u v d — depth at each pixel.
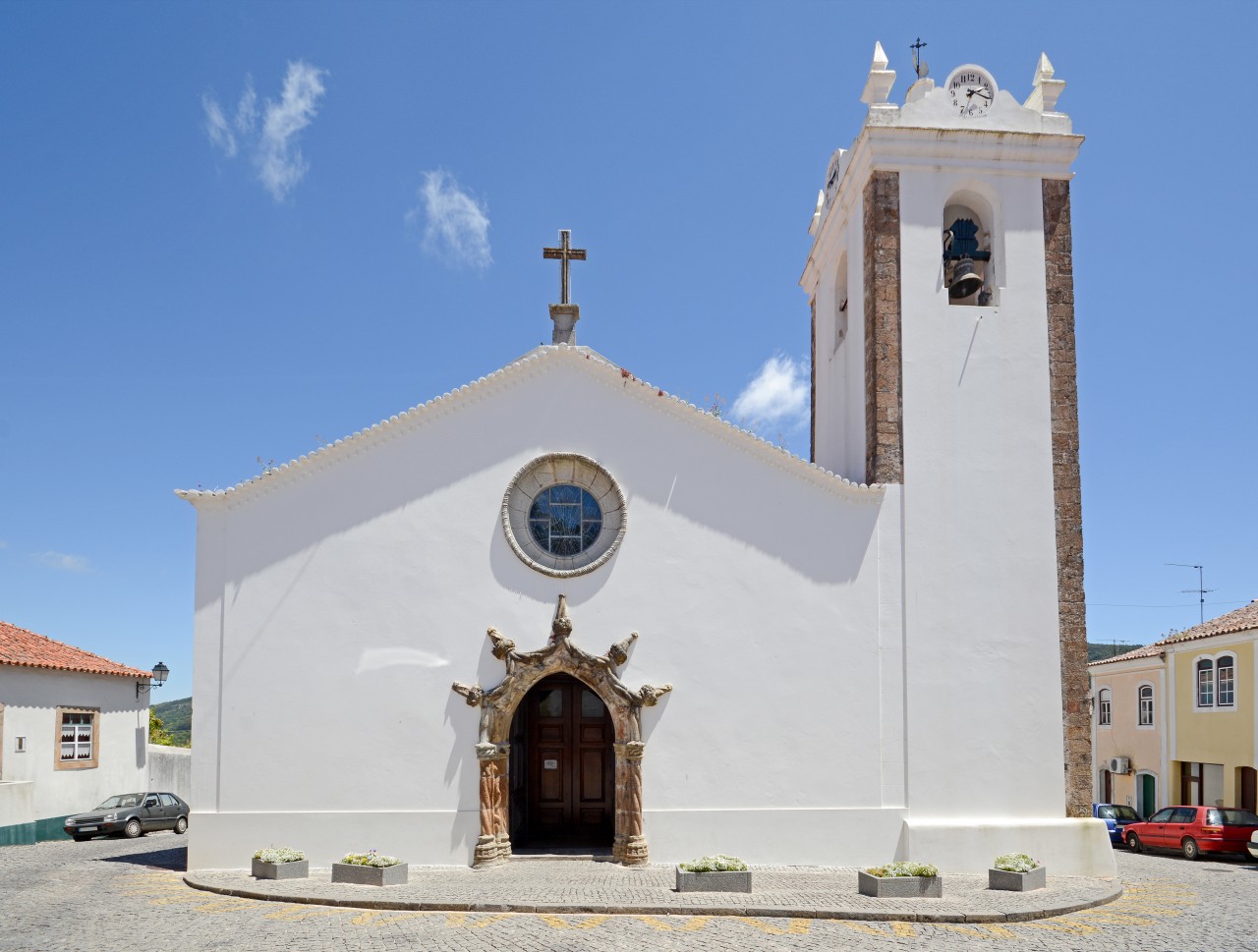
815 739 19.41
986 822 19.23
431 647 19.27
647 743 19.14
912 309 20.92
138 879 18.33
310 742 18.92
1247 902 17.42
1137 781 38.16
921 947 13.22
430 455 19.84
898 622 19.91
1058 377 20.97
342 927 14.05
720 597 19.72
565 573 19.52
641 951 12.77
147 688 34.53
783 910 15.07
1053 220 21.47
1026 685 19.91
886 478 20.38
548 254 22.78
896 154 21.31
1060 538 20.42
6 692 28.12
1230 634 31.88
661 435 20.16
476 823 18.72
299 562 19.41
